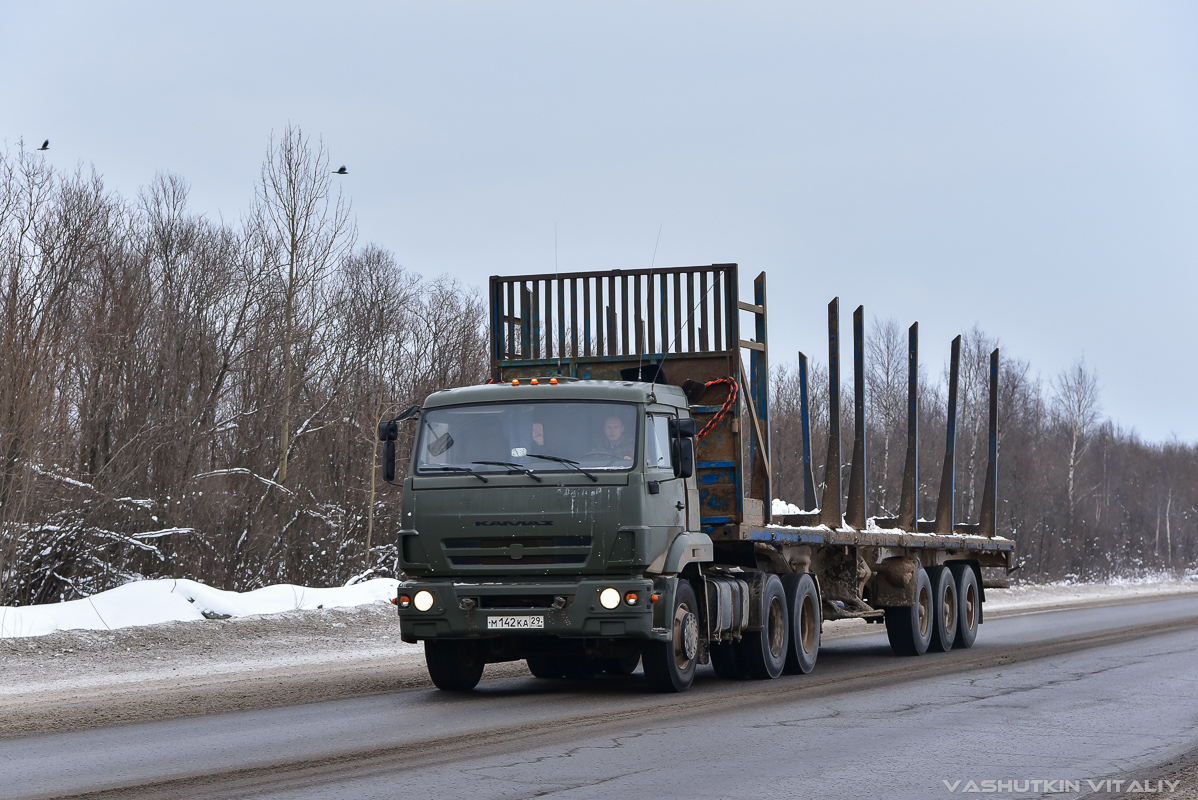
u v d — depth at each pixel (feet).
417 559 68.54
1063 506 406.21
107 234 179.63
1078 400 416.26
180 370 178.09
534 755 48.39
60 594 136.67
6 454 128.36
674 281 82.33
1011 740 52.70
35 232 161.48
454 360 267.59
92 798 40.83
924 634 108.68
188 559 155.84
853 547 99.19
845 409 228.02
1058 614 169.37
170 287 203.31
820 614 91.45
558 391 69.56
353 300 253.44
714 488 79.71
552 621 65.92
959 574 120.47
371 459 214.90
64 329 148.56
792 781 43.14
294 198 216.74
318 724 58.23
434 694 71.87
